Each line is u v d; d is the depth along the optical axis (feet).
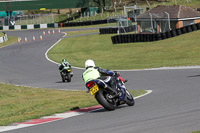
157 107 110.01
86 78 105.81
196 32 506.07
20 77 317.22
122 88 109.60
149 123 85.25
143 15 622.54
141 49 471.21
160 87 177.27
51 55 507.30
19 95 190.49
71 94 175.52
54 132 83.61
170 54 396.16
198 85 167.12
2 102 160.04
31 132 85.87
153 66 312.29
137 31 629.92
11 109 135.74
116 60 406.21
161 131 75.77
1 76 334.44
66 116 107.76
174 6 606.14
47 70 358.84
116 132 77.71
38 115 111.34
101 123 90.02
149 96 142.00
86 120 96.53
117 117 97.04
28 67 396.98
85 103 133.18
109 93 105.40
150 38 522.88
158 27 598.75
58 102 143.64
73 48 580.30
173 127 78.84
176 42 471.21
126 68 322.34
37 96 178.60
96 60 425.69
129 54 445.37
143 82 211.20
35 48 621.31
